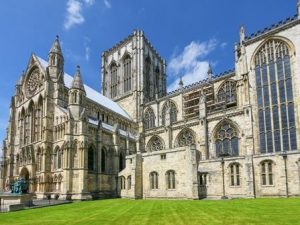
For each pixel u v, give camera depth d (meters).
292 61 74.19
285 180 58.12
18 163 95.38
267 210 33.72
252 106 78.88
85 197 73.50
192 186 63.09
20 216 36.47
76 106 80.81
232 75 95.00
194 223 24.69
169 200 61.38
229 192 64.12
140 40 133.62
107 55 148.38
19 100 103.00
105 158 87.81
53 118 85.38
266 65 79.12
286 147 71.00
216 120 83.25
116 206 47.97
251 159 62.44
